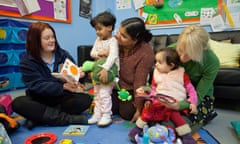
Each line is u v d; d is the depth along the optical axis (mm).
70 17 2426
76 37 2555
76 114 1258
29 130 1088
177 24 2447
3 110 1087
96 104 1224
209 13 2277
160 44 2240
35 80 1133
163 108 911
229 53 1719
